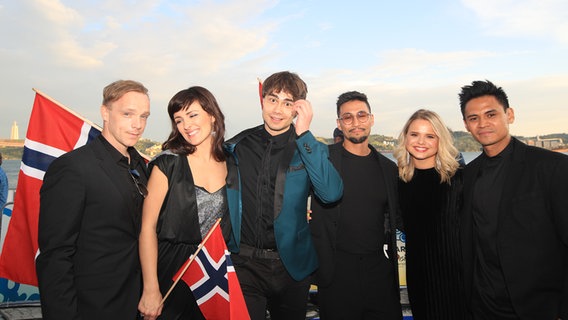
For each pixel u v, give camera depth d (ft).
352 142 10.77
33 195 10.30
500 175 8.30
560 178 7.27
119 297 6.91
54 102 10.66
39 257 6.28
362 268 10.34
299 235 8.62
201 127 7.94
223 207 8.36
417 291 9.47
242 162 8.85
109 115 7.27
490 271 8.23
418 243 9.47
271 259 8.52
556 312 7.50
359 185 10.57
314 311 14.87
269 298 8.89
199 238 8.06
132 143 7.30
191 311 8.20
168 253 7.91
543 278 7.45
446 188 9.14
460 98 9.01
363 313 10.44
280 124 8.67
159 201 7.58
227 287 7.73
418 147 9.32
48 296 6.09
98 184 6.77
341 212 10.41
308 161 8.27
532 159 7.83
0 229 15.60
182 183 7.86
